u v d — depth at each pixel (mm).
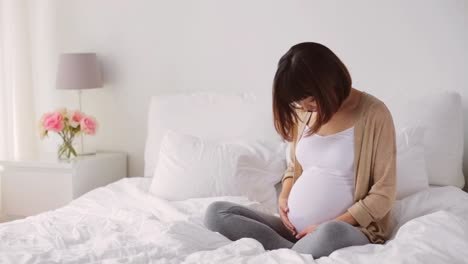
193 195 2455
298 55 1667
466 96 2701
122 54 3371
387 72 2818
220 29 3137
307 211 1840
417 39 2756
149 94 3334
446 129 2494
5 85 3377
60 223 2023
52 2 3484
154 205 2338
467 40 2676
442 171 2465
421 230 1623
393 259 1410
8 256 1518
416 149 2332
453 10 2686
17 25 3494
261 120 2797
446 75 2725
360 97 1858
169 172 2531
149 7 3285
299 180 1927
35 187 3025
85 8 3420
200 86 3213
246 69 3100
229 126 2848
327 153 1854
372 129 1785
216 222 1772
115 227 1892
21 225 1989
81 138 3287
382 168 1775
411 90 2783
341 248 1591
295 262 1454
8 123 3414
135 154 3406
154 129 3018
